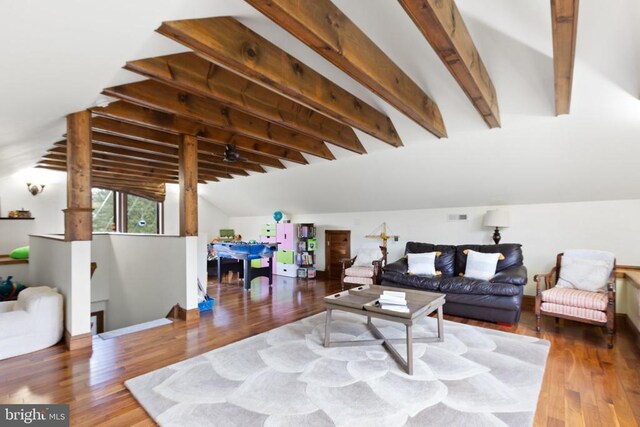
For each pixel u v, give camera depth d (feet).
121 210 25.18
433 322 12.79
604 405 7.07
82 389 7.64
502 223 15.31
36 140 11.84
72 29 4.75
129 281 16.76
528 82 9.89
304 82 8.75
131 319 16.61
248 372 8.43
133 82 8.91
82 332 10.12
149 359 9.29
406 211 19.77
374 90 8.35
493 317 12.71
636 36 7.64
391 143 13.29
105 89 8.35
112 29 5.04
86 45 5.40
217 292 18.34
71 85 7.19
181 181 13.01
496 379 8.08
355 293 11.27
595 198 14.30
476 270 14.32
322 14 6.01
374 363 8.96
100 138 13.17
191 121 12.82
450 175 15.48
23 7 3.97
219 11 5.88
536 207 15.80
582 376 8.39
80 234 10.11
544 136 11.82
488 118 10.60
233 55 6.68
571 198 14.73
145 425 6.34
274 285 20.43
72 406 6.96
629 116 10.07
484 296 12.78
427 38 6.05
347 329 11.84
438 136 12.55
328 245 23.35
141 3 4.45
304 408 6.82
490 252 14.90
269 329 11.94
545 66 9.12
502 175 14.49
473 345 10.31
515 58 9.01
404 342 10.41
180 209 13.14
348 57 6.76
